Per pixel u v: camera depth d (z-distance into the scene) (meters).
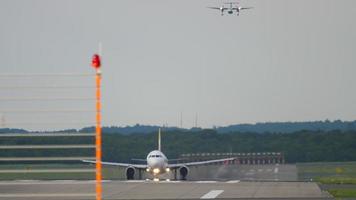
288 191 146.25
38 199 128.12
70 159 88.00
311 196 135.75
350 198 136.62
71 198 130.12
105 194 142.50
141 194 143.62
